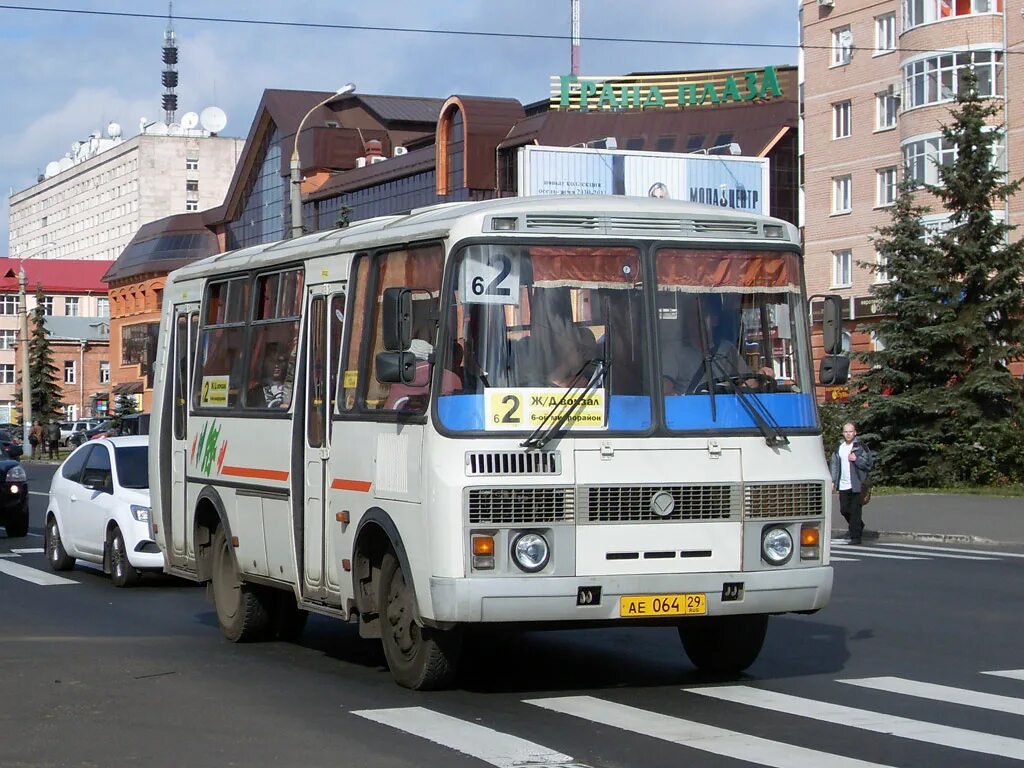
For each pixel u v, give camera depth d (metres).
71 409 145.00
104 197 185.12
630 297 10.18
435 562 9.73
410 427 10.18
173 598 17.70
